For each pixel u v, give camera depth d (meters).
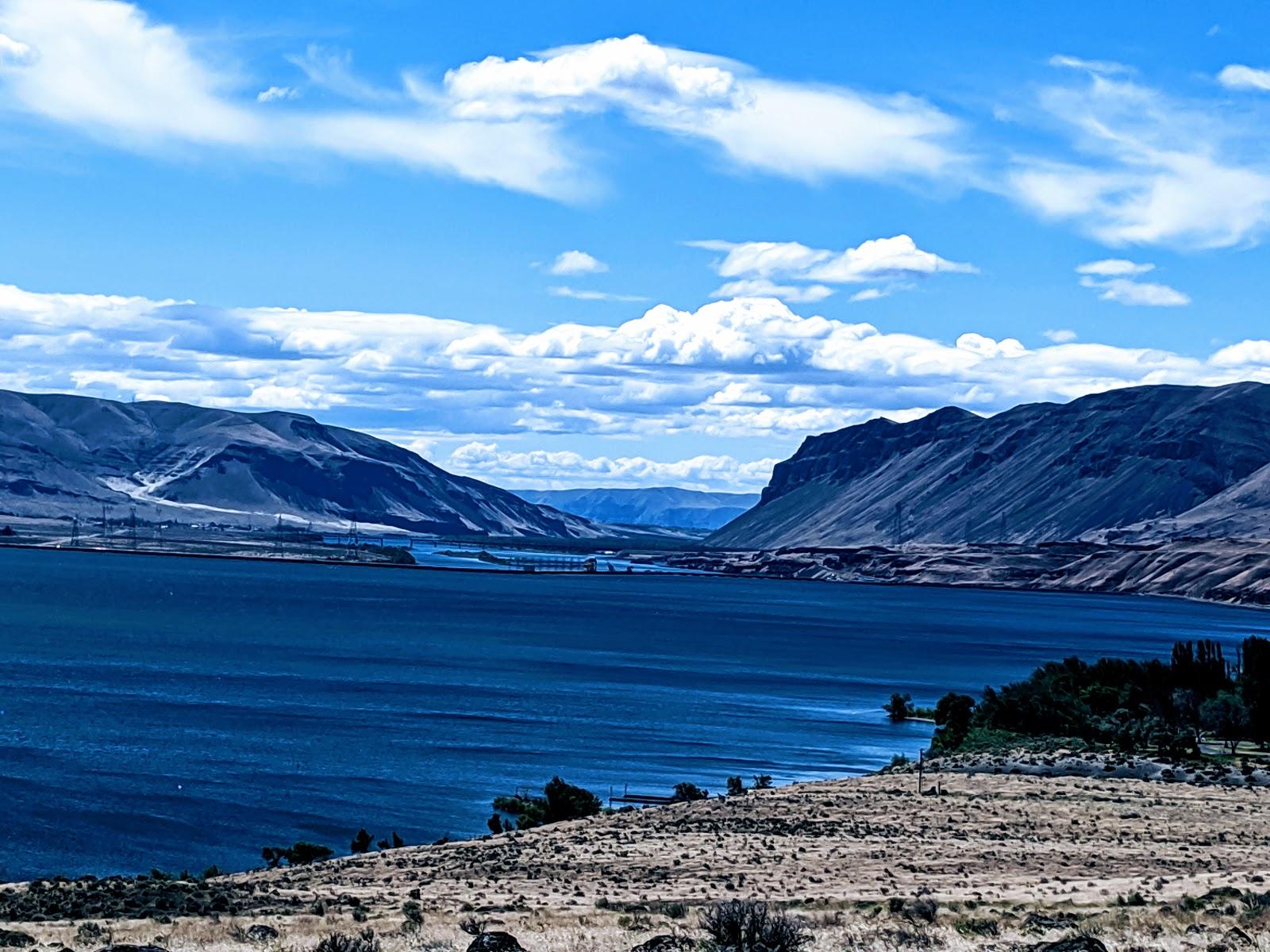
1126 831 88.00
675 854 78.81
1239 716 149.00
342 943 37.50
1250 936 38.47
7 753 140.38
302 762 142.00
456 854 81.44
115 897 60.78
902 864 73.56
